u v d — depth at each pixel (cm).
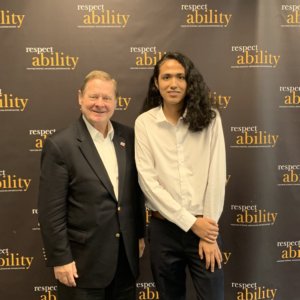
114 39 216
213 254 167
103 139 167
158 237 176
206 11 218
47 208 156
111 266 161
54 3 212
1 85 213
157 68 176
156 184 168
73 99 217
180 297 184
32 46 213
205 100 170
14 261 221
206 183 170
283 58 222
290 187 227
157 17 217
